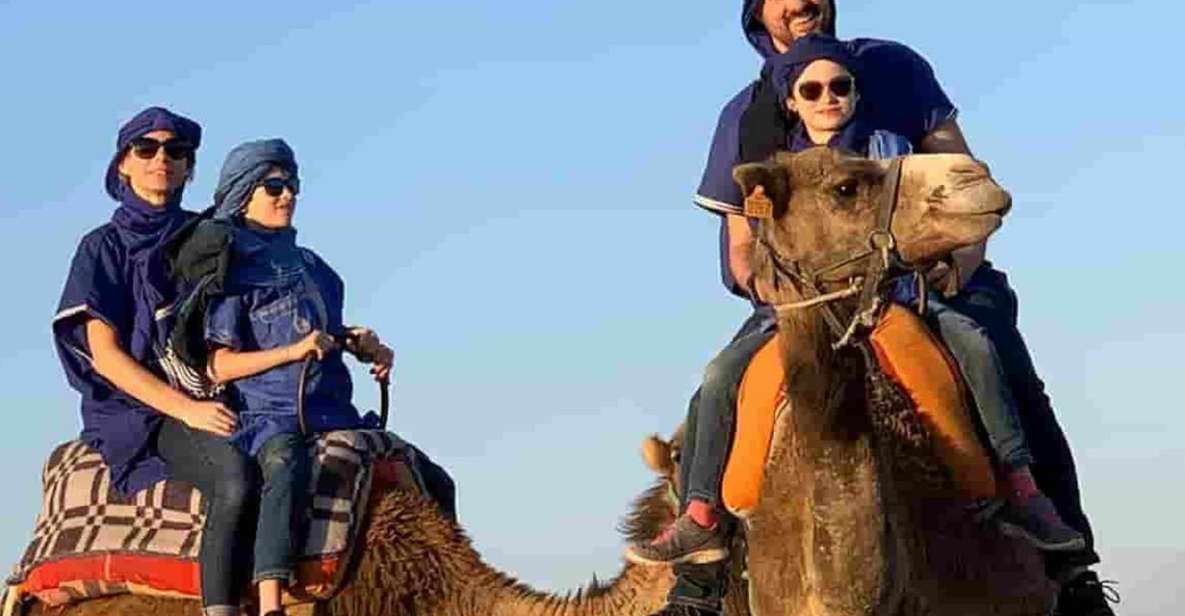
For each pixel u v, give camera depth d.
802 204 6.62
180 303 9.84
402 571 9.59
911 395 7.08
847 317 6.57
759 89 7.93
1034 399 7.59
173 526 9.66
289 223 10.05
